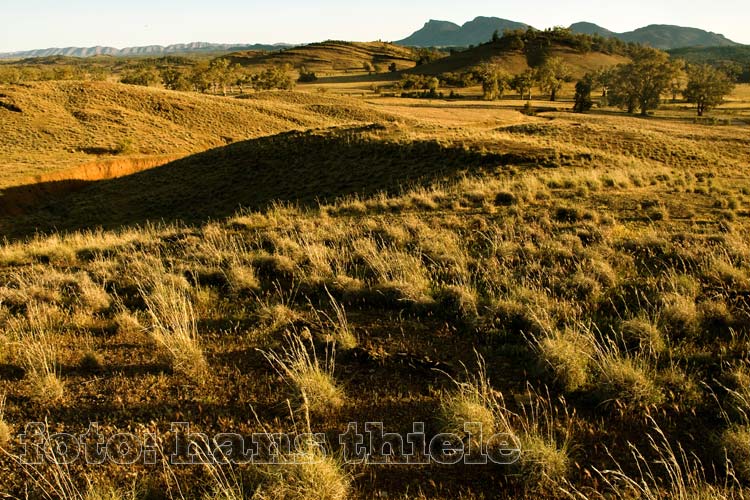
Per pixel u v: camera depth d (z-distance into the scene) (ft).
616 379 14.75
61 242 44.98
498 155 75.20
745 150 121.39
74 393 16.34
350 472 12.19
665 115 309.01
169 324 20.58
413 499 11.48
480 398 14.52
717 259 24.66
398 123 117.91
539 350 16.96
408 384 16.29
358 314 21.97
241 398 15.69
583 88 319.68
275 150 108.88
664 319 18.99
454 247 29.48
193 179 106.73
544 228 33.86
